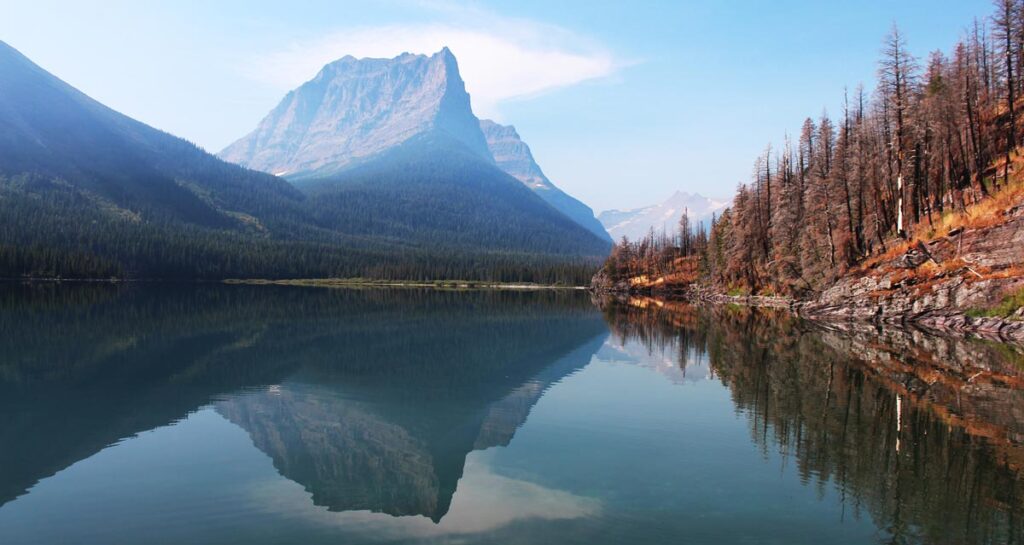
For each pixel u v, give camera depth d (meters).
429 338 51.91
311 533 12.96
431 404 26.30
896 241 62.88
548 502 14.75
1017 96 65.00
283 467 17.66
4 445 19.78
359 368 35.78
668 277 158.88
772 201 99.62
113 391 28.64
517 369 35.62
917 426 21.38
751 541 12.48
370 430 21.95
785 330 54.38
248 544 12.41
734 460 18.06
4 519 13.73
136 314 72.50
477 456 18.72
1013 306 45.41
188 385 30.22
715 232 120.88
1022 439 19.70
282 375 33.22
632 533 12.87
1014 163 56.00
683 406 25.45
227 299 111.38
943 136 63.47
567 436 21.00
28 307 79.69
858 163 71.06
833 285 69.00
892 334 49.00
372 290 178.62
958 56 69.94
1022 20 56.66
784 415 23.36
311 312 82.25
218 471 17.27
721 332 54.62
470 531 13.02
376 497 15.16
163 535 12.88
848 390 27.75
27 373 33.03
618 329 60.03
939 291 52.03
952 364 34.22
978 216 53.00
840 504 14.55
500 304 112.38
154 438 20.73
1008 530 13.07
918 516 13.73
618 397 27.44
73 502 14.81
